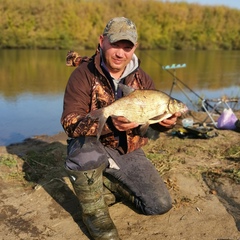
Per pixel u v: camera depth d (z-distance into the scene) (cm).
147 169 142
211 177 169
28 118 318
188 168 179
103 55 128
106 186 148
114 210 143
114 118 117
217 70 743
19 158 192
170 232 128
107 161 133
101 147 131
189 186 161
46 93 431
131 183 138
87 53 1112
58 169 179
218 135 237
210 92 482
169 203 136
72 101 127
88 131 115
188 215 138
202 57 1116
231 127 251
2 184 163
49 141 251
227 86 534
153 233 128
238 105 393
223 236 125
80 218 138
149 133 240
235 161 191
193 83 555
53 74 597
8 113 333
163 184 139
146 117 120
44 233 129
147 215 138
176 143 222
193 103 387
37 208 144
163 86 519
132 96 119
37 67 686
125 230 129
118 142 139
